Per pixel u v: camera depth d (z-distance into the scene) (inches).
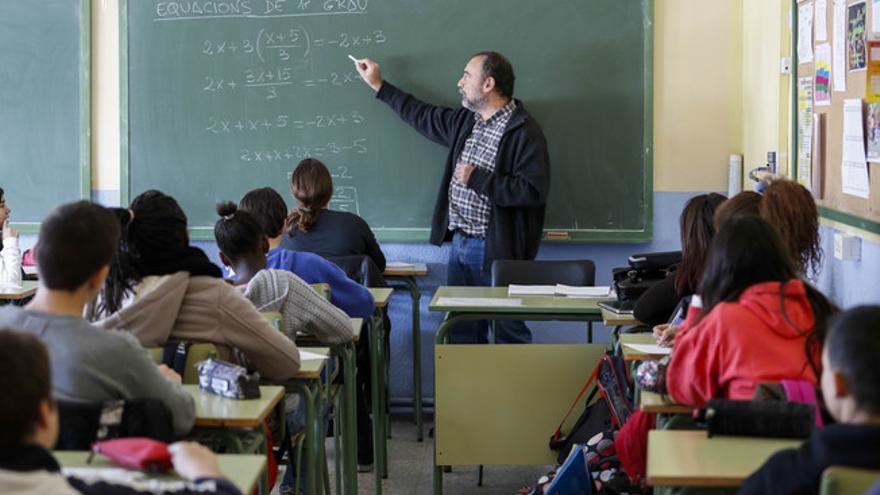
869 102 136.8
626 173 206.4
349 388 148.9
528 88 206.2
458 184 202.2
